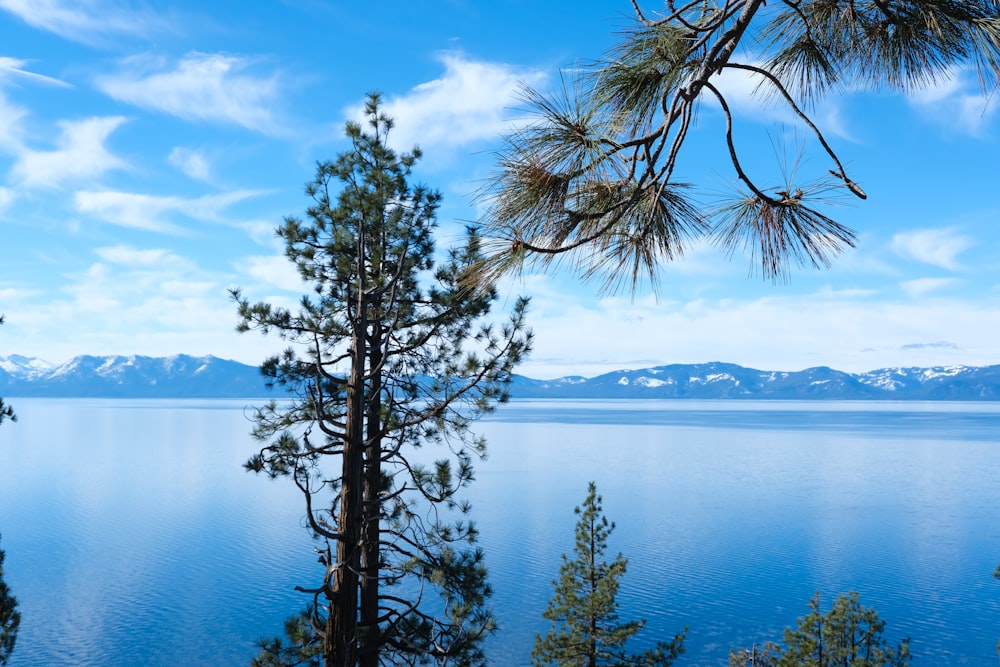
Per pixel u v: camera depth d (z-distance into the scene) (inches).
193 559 4242.1
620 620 2979.8
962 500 6092.5
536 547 4308.6
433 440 506.9
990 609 3122.5
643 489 6722.4
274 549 4503.0
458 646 450.6
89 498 6766.7
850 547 4345.5
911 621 2970.0
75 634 2881.4
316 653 434.3
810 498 6245.1
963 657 2554.1
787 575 3725.4
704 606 3186.5
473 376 471.2
